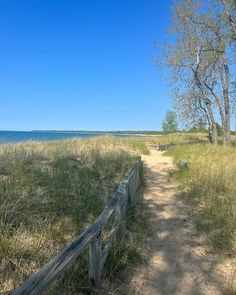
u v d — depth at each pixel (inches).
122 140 1048.8
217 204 306.7
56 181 287.3
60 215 230.7
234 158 570.3
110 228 225.8
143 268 200.2
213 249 227.1
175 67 1031.6
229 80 984.3
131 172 343.0
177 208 323.9
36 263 172.1
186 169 489.1
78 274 165.8
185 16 972.6
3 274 159.0
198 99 1049.5
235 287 181.6
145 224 269.7
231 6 911.0
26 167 319.3
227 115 995.3
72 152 481.1
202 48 997.2
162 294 175.5
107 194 319.0
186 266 205.6
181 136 1699.1
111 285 176.4
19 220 205.2
